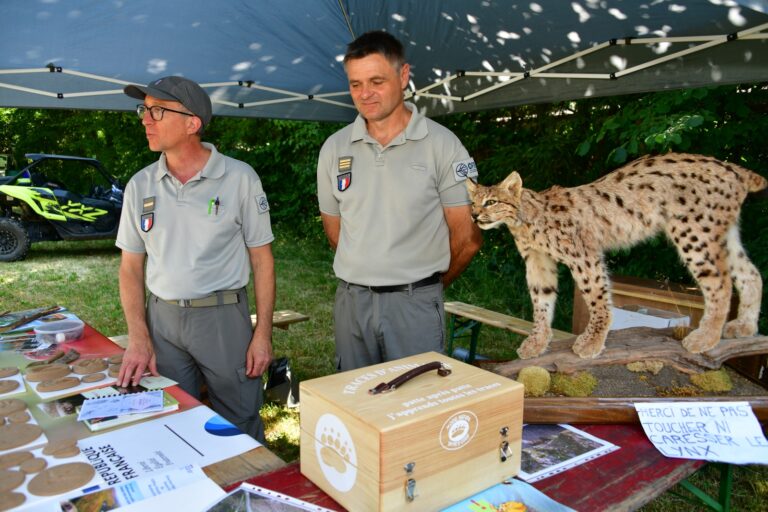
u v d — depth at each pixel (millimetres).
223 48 4129
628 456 1471
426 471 1123
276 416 3713
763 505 2768
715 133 4309
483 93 4188
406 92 4871
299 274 8086
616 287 3498
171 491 1205
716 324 1874
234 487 1257
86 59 3865
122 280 2406
